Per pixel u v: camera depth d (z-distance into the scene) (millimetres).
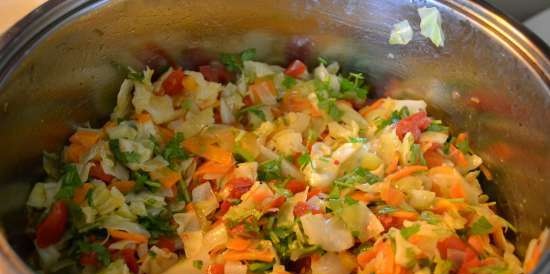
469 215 283
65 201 273
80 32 280
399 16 304
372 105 339
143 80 317
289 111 330
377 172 294
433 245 259
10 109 254
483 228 276
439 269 253
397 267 254
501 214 301
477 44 284
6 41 252
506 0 344
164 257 269
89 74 298
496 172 304
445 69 310
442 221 273
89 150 294
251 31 330
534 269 193
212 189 294
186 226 279
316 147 307
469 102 309
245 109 327
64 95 290
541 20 341
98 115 317
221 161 298
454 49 297
